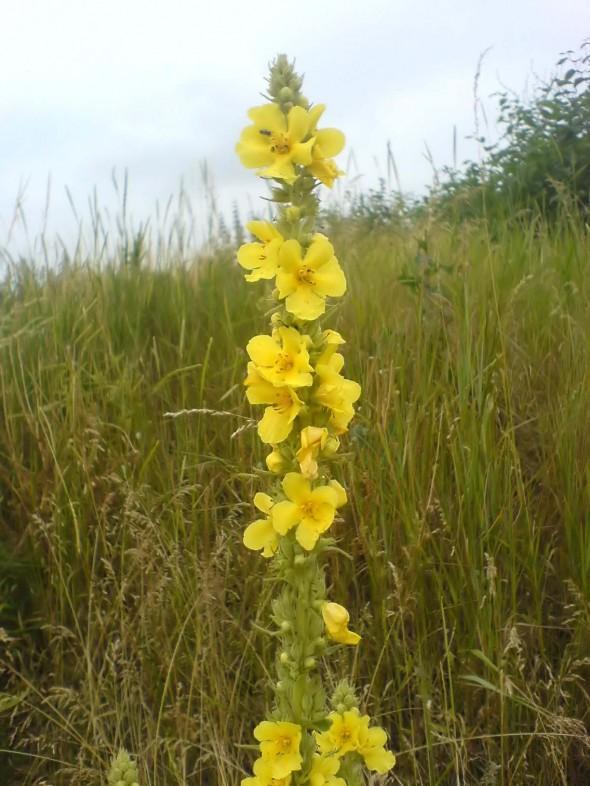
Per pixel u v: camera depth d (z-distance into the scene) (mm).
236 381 869
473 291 877
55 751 688
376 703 647
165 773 656
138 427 853
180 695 702
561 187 1164
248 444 813
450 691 629
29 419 823
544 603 706
